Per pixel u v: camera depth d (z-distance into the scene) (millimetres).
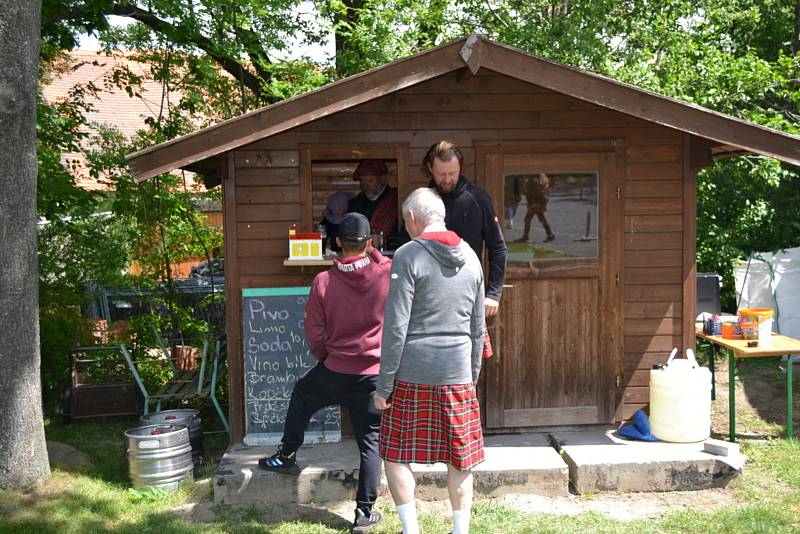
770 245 10617
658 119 4750
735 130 4773
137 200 8383
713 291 7723
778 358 6738
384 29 9969
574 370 5328
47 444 5324
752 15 11820
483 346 3623
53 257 7949
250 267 5199
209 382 6297
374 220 5625
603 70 10055
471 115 5207
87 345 7652
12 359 4461
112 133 8570
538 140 5238
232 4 8789
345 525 4148
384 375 3330
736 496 4449
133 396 6590
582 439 5105
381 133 5184
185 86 9000
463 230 4352
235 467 4598
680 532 3918
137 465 4625
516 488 4496
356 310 3924
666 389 4945
